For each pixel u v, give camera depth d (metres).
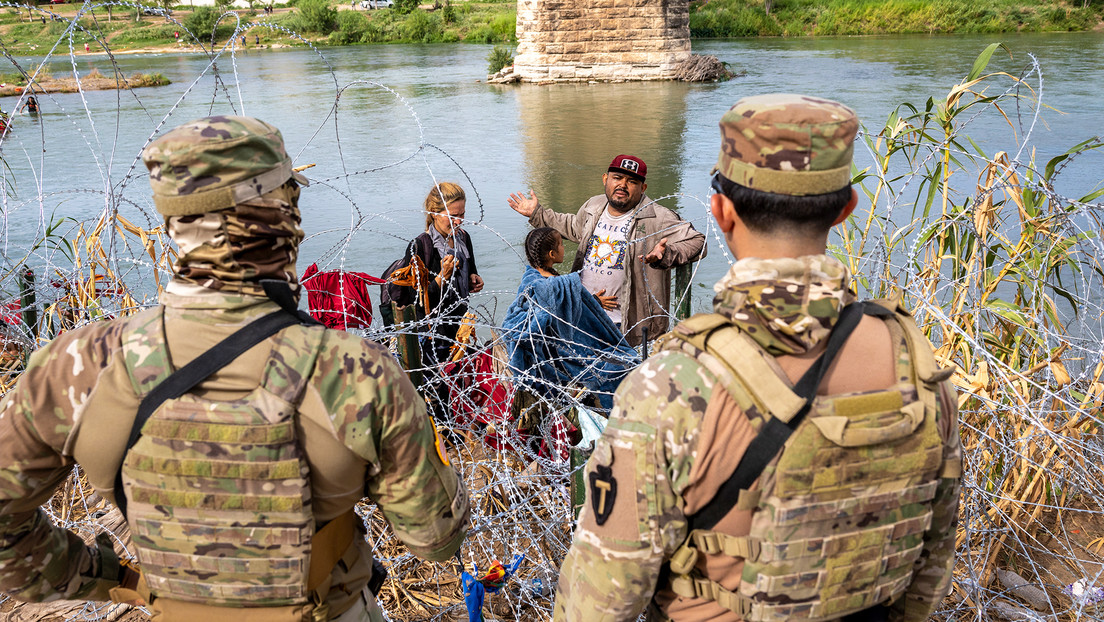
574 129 21.33
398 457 1.27
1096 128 16.67
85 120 22.53
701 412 1.08
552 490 2.61
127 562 1.48
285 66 42.78
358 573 1.36
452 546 1.40
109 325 1.22
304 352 1.18
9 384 2.88
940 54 38.28
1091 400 2.62
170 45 58.16
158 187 1.15
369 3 77.44
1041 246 2.99
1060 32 51.59
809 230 1.12
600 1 31.75
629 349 3.33
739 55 41.09
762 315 1.09
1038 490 2.66
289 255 1.23
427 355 3.44
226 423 1.13
